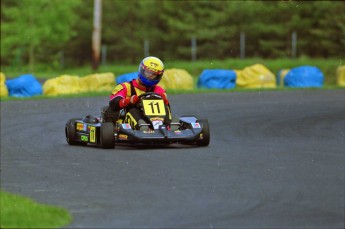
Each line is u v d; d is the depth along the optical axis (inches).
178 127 1461.6
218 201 948.0
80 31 7381.9
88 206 936.3
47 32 5944.9
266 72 3270.2
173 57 6668.3
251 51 6269.7
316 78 3292.3
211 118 2043.6
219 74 3184.1
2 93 2928.2
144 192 1019.3
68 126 1599.4
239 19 6215.6
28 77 3026.6
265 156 1326.3
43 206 898.7
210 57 6299.2
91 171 1214.9
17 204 906.7
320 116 2036.2
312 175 1115.3
